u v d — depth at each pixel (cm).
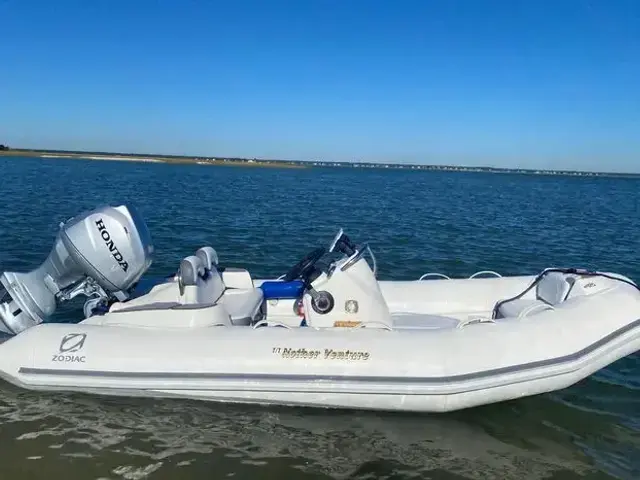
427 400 388
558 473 349
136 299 452
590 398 450
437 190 3894
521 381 394
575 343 411
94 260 416
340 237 475
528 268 1016
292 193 2923
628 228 1736
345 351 396
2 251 942
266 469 341
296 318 523
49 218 1372
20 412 388
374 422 392
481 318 432
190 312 419
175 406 400
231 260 979
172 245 1094
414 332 412
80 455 345
